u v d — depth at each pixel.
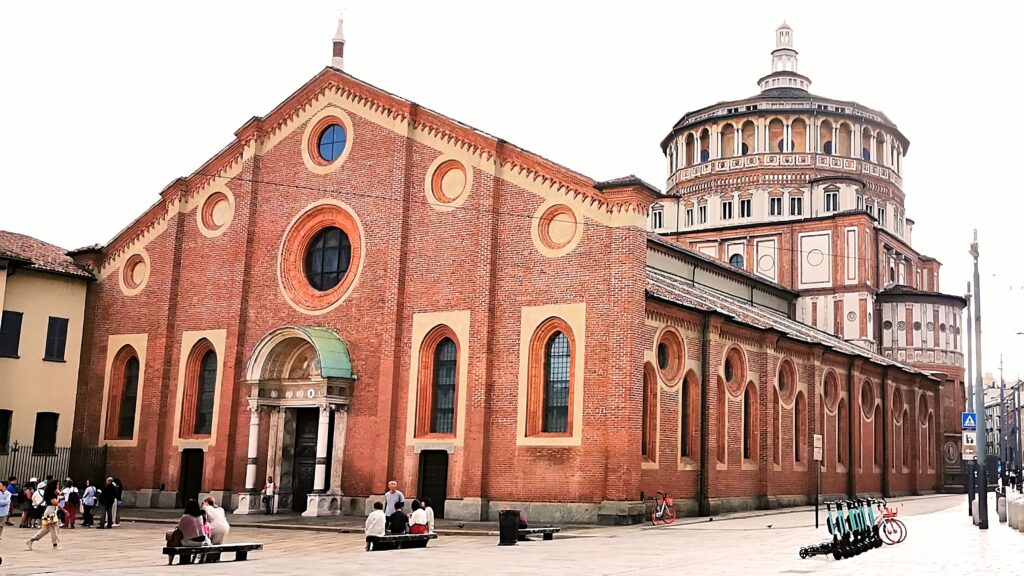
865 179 73.25
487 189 38.00
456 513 36.25
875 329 69.25
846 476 53.41
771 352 45.22
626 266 34.81
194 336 44.41
